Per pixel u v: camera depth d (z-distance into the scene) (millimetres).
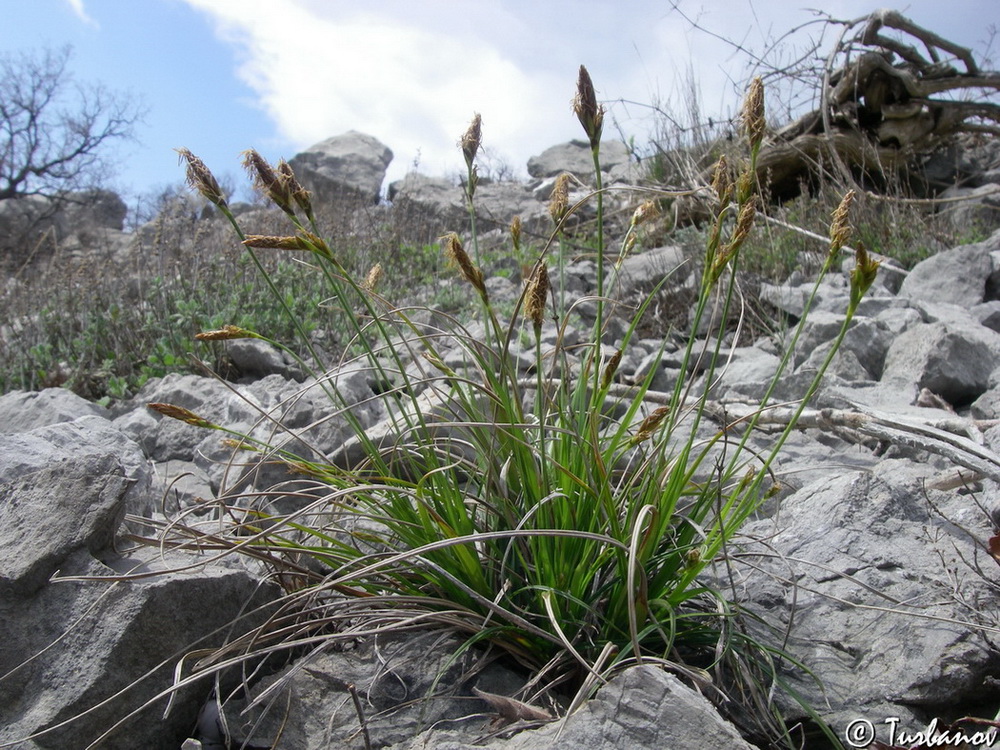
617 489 282
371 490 263
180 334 608
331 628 271
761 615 281
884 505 316
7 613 242
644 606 237
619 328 627
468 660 252
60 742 224
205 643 248
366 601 249
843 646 265
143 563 259
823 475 376
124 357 612
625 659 228
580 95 254
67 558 250
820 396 442
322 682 245
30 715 227
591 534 212
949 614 262
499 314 647
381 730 228
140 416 446
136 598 236
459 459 289
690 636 259
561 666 247
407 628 249
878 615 271
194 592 245
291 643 231
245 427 417
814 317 549
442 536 259
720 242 258
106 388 590
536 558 251
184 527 262
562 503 251
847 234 242
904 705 242
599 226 264
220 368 587
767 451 403
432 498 273
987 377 487
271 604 250
